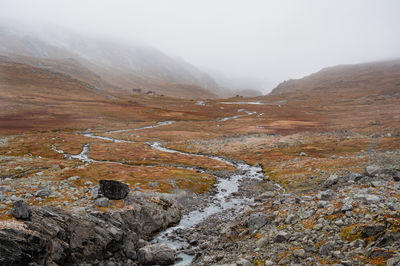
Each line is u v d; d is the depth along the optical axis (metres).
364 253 15.57
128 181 54.12
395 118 156.25
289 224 23.12
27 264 17.45
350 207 21.11
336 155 81.69
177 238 30.67
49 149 103.19
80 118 191.50
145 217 32.03
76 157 92.75
